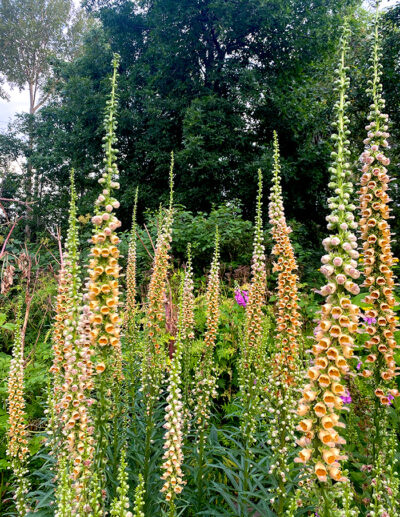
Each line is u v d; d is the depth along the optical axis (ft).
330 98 50.19
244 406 11.42
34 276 27.27
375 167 10.35
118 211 53.31
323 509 6.64
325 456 6.33
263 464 11.58
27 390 15.80
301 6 50.88
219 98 48.47
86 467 8.50
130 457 11.10
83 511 7.89
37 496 11.61
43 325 23.00
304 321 19.30
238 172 47.96
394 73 38.96
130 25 59.31
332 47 53.21
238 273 25.39
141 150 52.49
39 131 73.97
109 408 9.62
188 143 45.39
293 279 10.94
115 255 9.37
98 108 57.16
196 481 10.89
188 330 13.61
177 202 45.39
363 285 10.41
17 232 60.49
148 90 51.93
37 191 72.43
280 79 52.44
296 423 11.09
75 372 8.84
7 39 90.48
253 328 12.15
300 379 10.78
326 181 51.29
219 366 17.01
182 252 31.99
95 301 9.03
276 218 11.88
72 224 10.03
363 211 10.36
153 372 11.60
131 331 14.96
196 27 51.52
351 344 6.48
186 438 12.61
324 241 6.91
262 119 51.90
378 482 7.88
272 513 9.36
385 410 9.78
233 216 34.22
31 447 13.24
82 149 61.57
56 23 92.32
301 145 49.57
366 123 42.32
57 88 73.31
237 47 54.90
